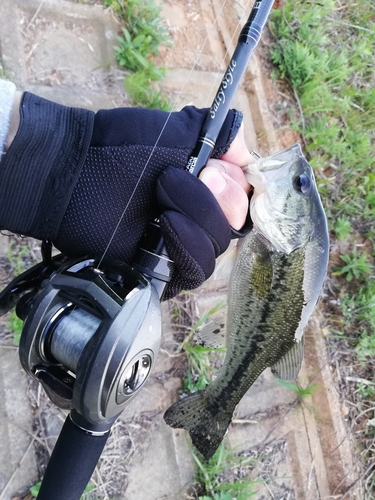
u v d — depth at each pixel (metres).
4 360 0.45
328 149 0.73
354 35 0.81
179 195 0.28
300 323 0.45
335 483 0.64
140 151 0.29
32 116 0.27
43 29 0.54
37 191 0.28
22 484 0.44
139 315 0.23
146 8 0.59
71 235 0.29
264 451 0.59
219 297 0.59
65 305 0.25
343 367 0.68
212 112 0.31
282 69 0.70
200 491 0.53
